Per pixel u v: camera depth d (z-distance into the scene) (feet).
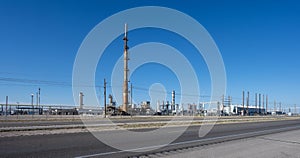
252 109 422.82
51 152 34.86
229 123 124.98
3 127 71.61
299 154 38.58
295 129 93.09
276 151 41.22
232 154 37.24
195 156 34.96
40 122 106.73
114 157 33.37
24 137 49.78
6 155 31.91
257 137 62.49
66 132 60.90
